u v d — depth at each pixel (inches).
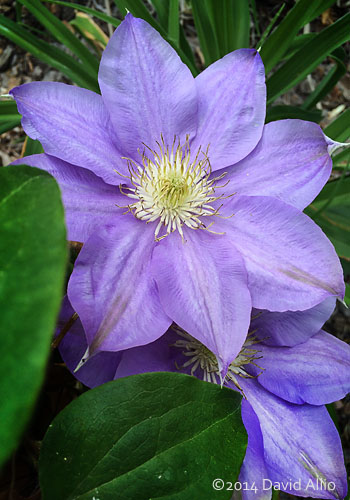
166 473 4.6
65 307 6.3
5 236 2.7
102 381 6.6
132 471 4.6
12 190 2.9
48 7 14.0
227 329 5.8
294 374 7.0
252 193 6.8
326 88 11.7
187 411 4.9
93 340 5.5
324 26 14.7
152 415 4.8
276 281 6.2
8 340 2.4
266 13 14.8
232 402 5.0
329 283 6.1
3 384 2.3
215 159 7.0
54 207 2.7
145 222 6.6
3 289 2.5
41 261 2.5
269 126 7.0
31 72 13.9
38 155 6.3
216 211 6.7
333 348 7.0
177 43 10.1
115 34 6.5
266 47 10.2
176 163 7.0
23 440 6.2
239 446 4.8
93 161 6.5
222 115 7.0
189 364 7.1
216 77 7.1
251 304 6.0
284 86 10.8
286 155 6.9
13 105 10.0
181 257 6.3
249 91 7.0
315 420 6.9
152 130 6.9
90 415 4.7
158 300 6.0
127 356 6.3
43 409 7.4
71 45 10.9
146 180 6.9
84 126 6.5
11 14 13.8
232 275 6.1
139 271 6.1
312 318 6.8
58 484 4.5
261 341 7.1
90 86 11.0
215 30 10.6
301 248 6.3
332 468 6.7
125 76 6.6
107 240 6.0
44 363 2.3
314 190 6.8
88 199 6.4
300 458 6.7
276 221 6.4
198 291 6.0
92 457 4.6
